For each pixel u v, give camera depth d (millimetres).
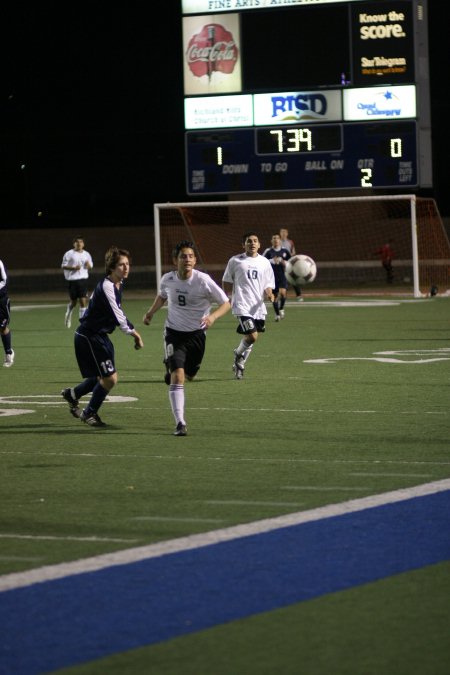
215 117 85375
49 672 11164
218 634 12227
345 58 82812
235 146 85250
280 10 83438
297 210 106312
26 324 66875
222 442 25156
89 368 27281
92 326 27125
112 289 26844
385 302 82125
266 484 20344
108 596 13578
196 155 86000
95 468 22234
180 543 16094
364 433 26078
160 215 112938
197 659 11516
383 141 82938
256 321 38062
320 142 83875
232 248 107000
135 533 16797
